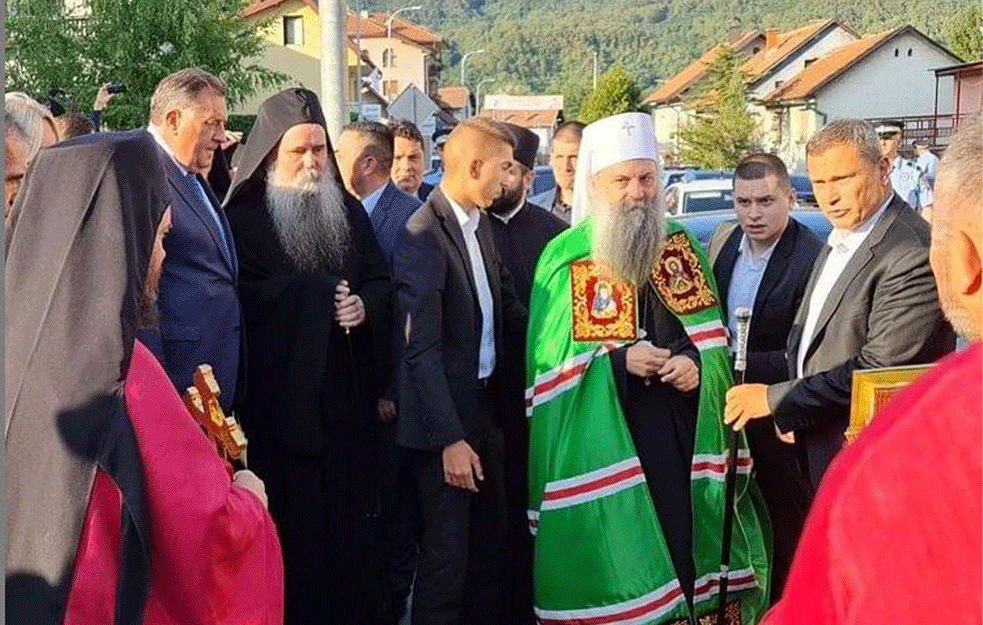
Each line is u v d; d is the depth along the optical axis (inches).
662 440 164.1
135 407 99.6
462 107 3176.7
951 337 145.6
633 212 160.6
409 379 168.1
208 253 161.2
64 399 97.7
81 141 102.3
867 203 145.2
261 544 107.6
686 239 168.1
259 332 176.9
